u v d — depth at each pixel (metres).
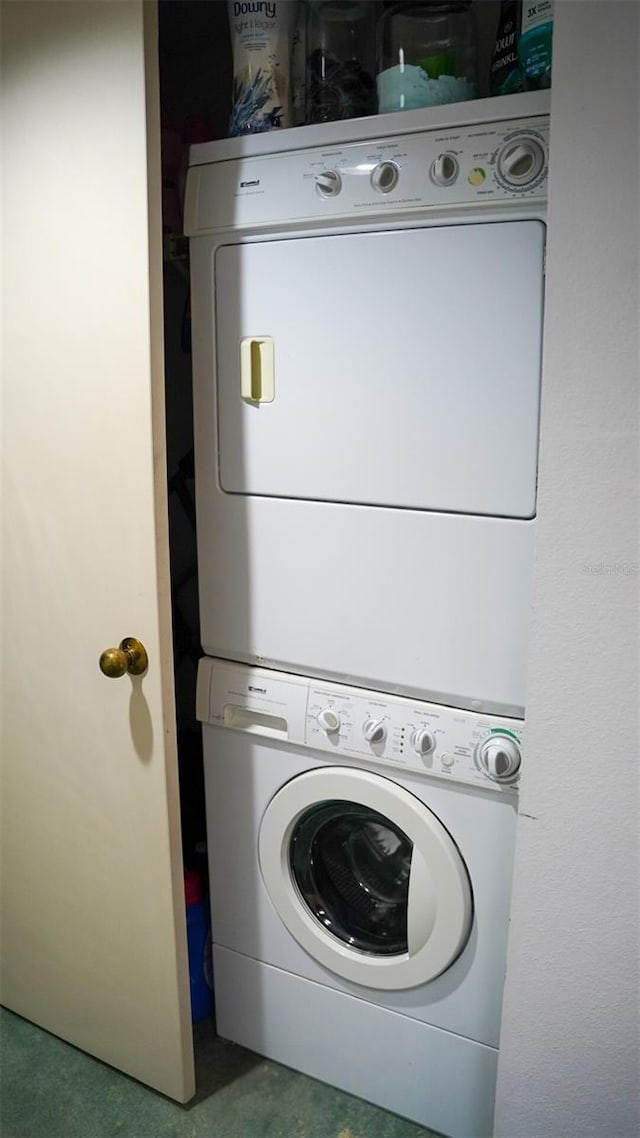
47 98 1.32
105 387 1.37
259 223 1.33
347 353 1.31
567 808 1.15
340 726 1.44
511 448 1.21
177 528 2.02
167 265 1.85
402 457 1.30
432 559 1.31
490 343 1.20
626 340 0.99
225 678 1.56
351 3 1.45
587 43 0.95
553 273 1.01
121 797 1.54
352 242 1.27
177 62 1.95
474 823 1.37
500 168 1.14
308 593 1.43
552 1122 1.29
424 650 1.35
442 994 1.49
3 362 1.48
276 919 1.64
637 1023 1.19
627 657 1.07
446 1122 1.56
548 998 1.23
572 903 1.18
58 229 1.36
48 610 1.54
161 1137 1.59
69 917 1.70
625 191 0.96
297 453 1.39
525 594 1.25
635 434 1.01
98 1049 1.75
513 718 1.32
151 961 1.60
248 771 1.58
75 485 1.45
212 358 1.43
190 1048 1.63
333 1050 1.66
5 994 1.89
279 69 1.40
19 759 1.67
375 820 1.52
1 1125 1.62
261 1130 1.60
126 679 1.47
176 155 1.65
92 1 1.24
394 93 1.28
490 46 1.57
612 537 1.05
